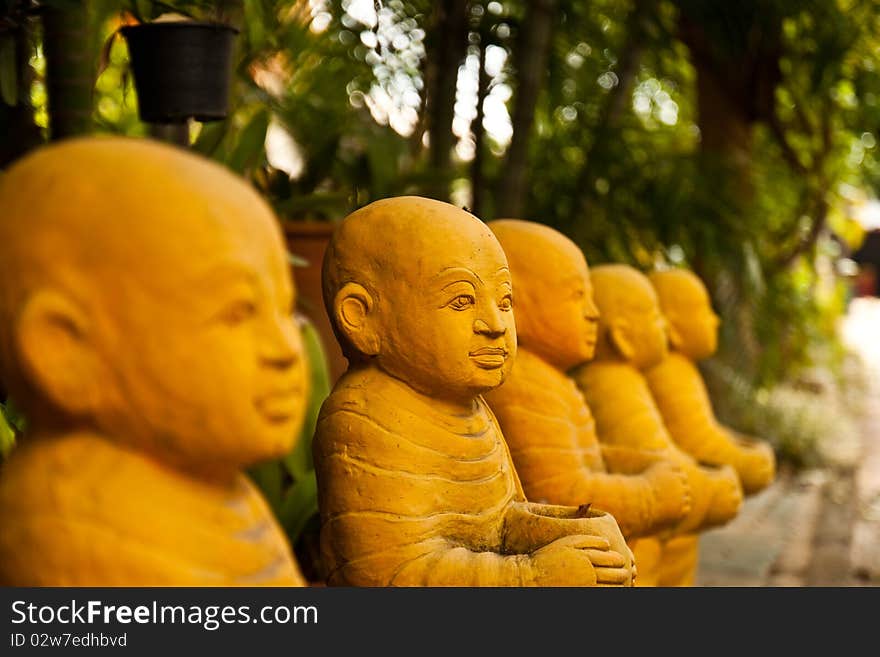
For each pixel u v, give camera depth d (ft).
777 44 25.44
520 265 12.08
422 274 8.95
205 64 12.23
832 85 26.68
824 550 22.08
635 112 29.12
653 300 14.90
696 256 23.73
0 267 5.60
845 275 49.90
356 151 20.44
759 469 16.92
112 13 13.46
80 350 5.60
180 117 12.37
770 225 31.63
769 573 20.31
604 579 8.55
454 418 9.14
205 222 5.65
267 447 5.90
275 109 19.24
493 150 24.61
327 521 8.96
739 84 26.32
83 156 5.68
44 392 5.58
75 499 5.68
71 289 5.55
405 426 8.89
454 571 8.52
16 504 5.75
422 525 8.71
